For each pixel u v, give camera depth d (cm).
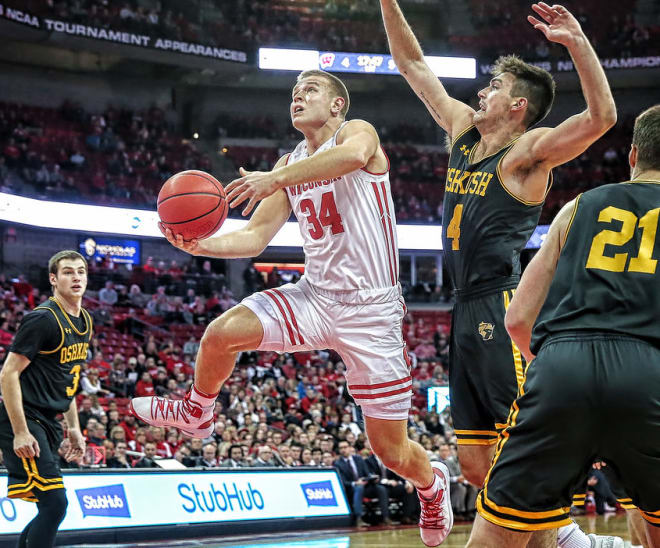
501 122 379
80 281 501
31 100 2566
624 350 244
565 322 254
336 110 397
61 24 2280
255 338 376
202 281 2280
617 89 2898
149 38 2447
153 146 2597
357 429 1378
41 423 490
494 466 258
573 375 244
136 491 878
